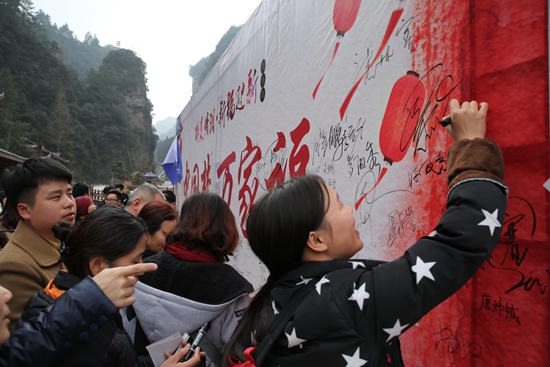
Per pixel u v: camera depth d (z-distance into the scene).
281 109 2.64
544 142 0.92
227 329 1.34
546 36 0.93
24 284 1.42
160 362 1.23
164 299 1.30
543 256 0.91
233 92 3.84
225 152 4.09
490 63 1.08
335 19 1.99
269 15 2.93
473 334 1.10
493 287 1.04
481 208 0.69
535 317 0.92
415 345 1.35
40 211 1.53
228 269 1.40
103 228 1.09
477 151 0.77
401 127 1.44
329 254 0.87
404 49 1.45
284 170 2.55
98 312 0.91
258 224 0.87
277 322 0.78
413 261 0.69
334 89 1.96
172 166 8.41
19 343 0.84
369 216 1.62
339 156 1.89
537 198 0.94
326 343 0.71
